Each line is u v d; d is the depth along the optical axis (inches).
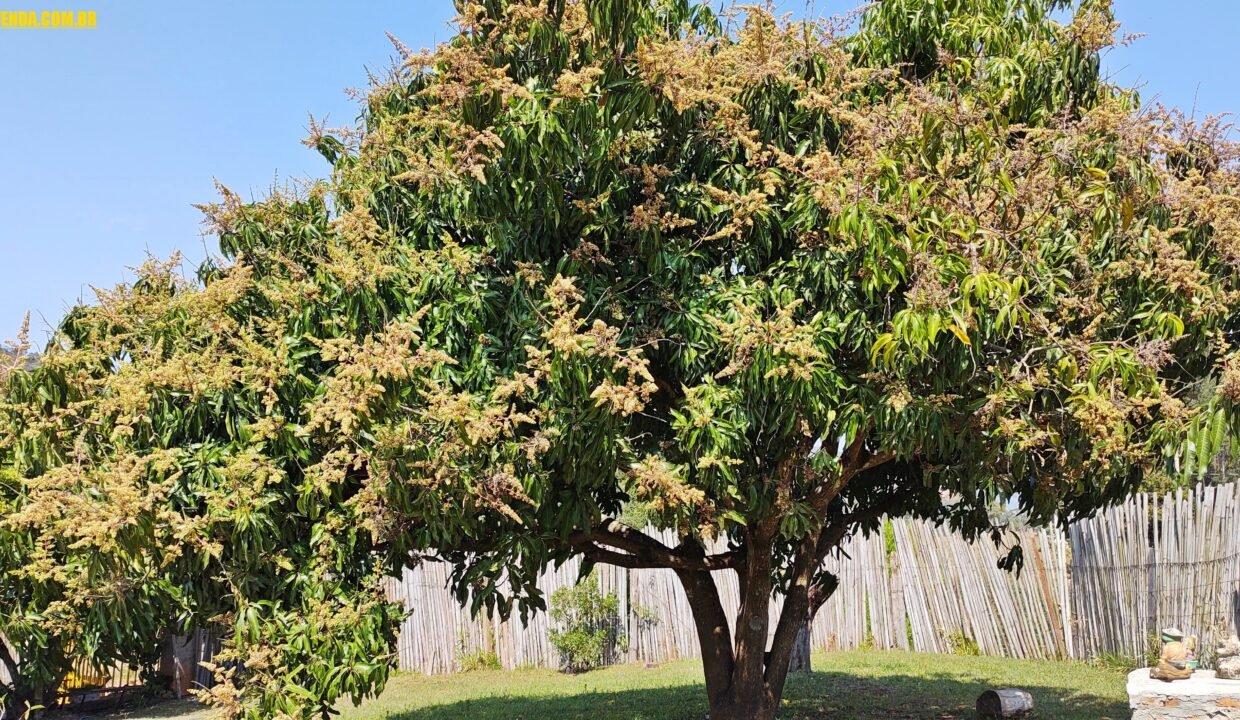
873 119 202.1
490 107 184.5
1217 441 167.2
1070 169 203.2
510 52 197.2
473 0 191.3
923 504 314.8
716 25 272.2
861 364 221.8
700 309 216.2
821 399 198.1
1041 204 196.7
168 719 448.1
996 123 195.6
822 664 514.0
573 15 190.4
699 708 394.0
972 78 238.5
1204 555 400.5
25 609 216.5
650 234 215.3
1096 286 206.2
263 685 195.3
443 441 188.5
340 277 206.4
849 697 411.8
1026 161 199.8
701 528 209.6
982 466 221.3
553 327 185.2
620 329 205.3
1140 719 276.5
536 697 454.0
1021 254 193.5
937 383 199.5
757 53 221.9
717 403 204.7
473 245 243.9
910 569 560.7
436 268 221.6
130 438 207.8
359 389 169.8
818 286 216.4
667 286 219.3
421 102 252.8
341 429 179.6
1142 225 207.5
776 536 315.6
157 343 219.6
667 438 229.6
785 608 313.6
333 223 209.5
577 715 392.2
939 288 176.9
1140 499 442.6
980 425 207.0
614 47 190.7
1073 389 195.0
